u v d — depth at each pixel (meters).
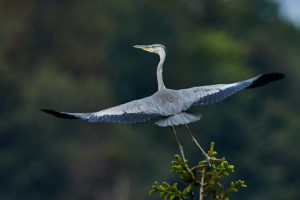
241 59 48.31
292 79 48.56
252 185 40.53
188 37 48.50
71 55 48.16
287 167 41.34
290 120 43.47
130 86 46.25
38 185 40.41
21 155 40.69
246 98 41.56
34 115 41.47
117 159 40.34
